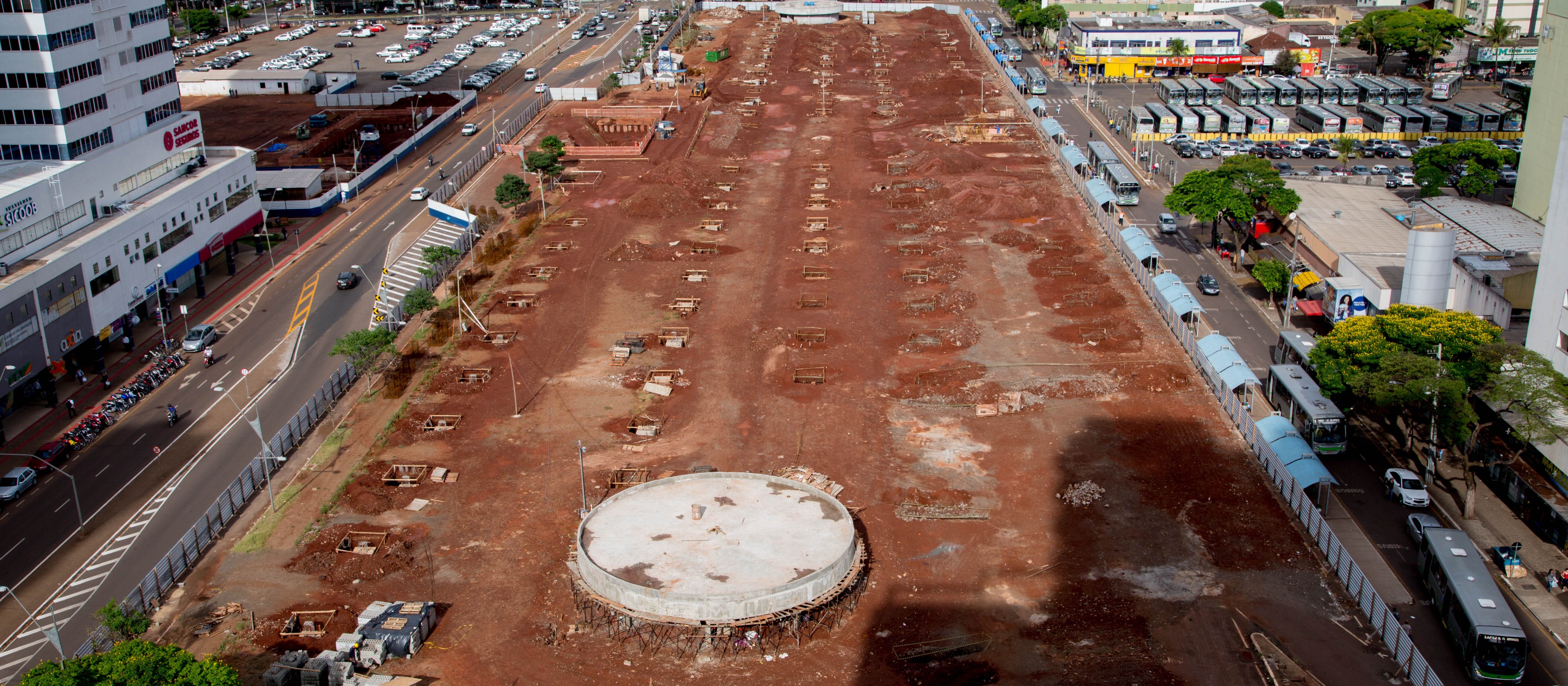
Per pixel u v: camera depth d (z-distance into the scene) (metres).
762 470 101.94
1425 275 120.38
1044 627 80.31
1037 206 182.00
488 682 74.88
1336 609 81.94
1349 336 106.25
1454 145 181.00
